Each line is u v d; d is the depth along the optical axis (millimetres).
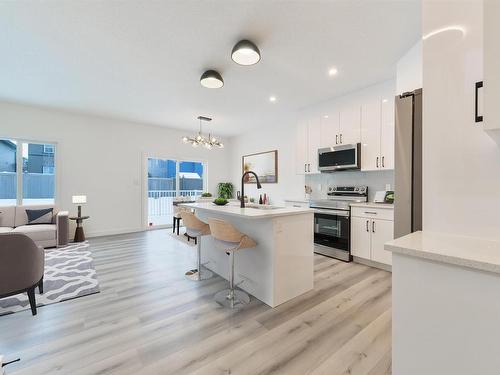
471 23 1157
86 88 3604
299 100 4074
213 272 3078
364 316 2051
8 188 4586
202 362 1522
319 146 4211
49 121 4688
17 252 1773
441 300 908
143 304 2242
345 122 3816
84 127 5043
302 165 4520
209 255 3207
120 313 2086
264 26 2170
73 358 1548
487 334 817
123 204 5520
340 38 2350
